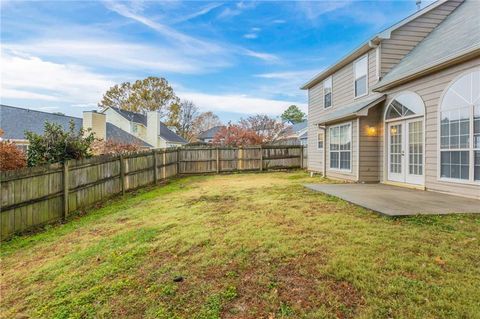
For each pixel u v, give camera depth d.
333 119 10.03
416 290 2.34
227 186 9.45
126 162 9.10
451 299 2.20
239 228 4.19
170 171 13.13
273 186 8.89
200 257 3.25
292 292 2.44
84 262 3.49
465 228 3.81
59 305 2.58
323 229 3.94
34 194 5.33
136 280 2.87
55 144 6.96
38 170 5.42
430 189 6.86
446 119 6.39
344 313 2.12
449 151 6.33
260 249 3.34
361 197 5.95
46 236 4.93
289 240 3.56
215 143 22.53
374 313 2.08
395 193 6.50
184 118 43.16
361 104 9.70
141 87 38.84
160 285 2.71
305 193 7.09
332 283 2.53
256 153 16.09
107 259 3.48
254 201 6.30
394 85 8.05
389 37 8.88
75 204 6.49
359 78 10.36
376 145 9.02
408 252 3.06
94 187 7.30
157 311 2.32
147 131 28.22
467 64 5.86
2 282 3.25
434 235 3.56
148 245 3.78
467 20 7.50
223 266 2.99
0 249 4.36
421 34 9.16
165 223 4.82
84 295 2.68
